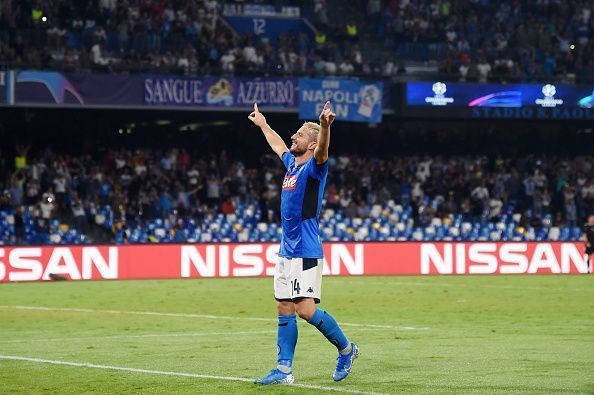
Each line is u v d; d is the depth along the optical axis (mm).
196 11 79875
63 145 81375
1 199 69438
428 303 43000
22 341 28422
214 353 25109
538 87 79250
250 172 77625
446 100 77812
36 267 61062
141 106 71375
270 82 74125
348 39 85062
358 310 39531
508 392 18438
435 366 22188
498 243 67875
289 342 19656
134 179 72688
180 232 69438
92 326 33250
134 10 77250
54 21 75375
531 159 84438
